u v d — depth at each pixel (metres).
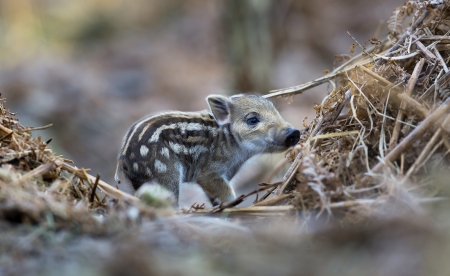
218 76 31.30
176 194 12.15
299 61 30.45
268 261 6.93
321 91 26.28
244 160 13.75
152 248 7.27
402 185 8.32
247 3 23.95
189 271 6.68
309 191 8.38
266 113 13.20
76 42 45.66
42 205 7.70
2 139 9.95
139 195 8.99
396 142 9.25
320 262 6.85
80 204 8.44
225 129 13.39
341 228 7.45
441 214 7.82
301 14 33.31
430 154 8.66
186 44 38.00
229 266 6.83
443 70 10.11
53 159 9.77
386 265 6.59
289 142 12.74
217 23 34.22
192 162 12.86
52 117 28.64
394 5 33.22
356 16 33.31
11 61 38.56
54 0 48.91
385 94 9.95
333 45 31.48
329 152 9.88
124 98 32.41
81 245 7.25
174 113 12.83
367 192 8.55
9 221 7.65
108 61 38.91
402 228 7.01
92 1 49.00
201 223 8.39
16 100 30.02
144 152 11.68
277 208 9.04
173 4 46.38
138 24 46.56
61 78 32.84
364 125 10.03
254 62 24.39
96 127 28.64
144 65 37.00
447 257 6.48
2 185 8.25
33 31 45.03
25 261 6.99
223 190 13.47
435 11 11.27
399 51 11.27
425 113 9.20
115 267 6.61
